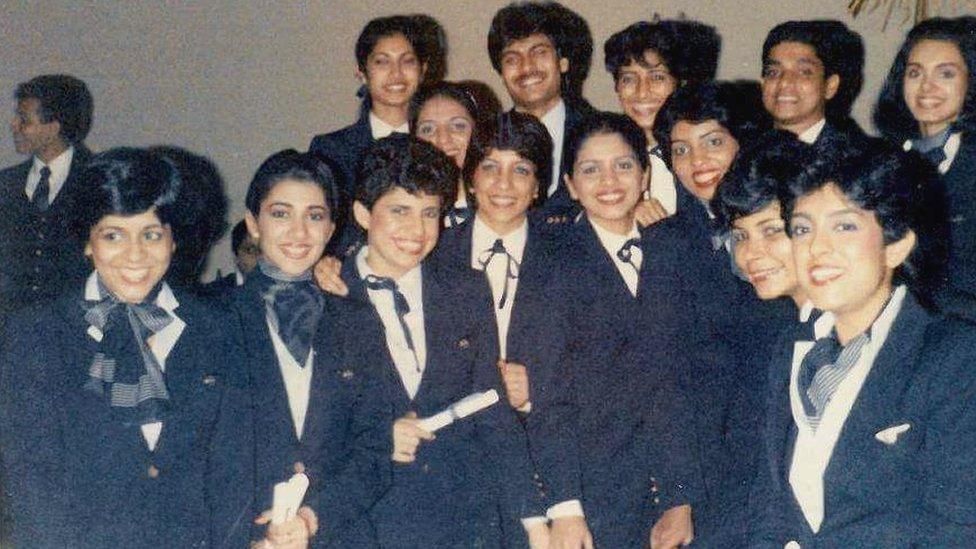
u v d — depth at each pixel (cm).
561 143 417
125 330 259
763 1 502
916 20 493
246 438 266
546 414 307
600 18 502
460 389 291
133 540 251
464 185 335
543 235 330
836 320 210
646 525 327
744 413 316
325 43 512
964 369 191
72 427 252
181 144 515
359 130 421
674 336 322
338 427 279
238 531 262
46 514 246
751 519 230
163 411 257
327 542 273
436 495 285
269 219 285
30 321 255
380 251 295
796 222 205
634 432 322
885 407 197
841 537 201
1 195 463
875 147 205
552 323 312
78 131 501
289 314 281
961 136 353
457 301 294
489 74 507
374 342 285
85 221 261
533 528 296
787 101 400
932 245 226
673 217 343
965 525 189
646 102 400
